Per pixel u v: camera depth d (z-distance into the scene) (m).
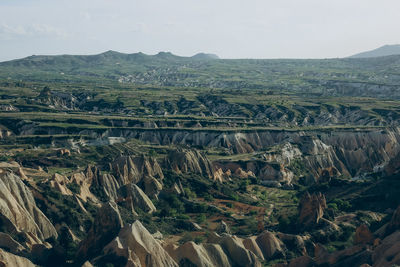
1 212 116.12
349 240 130.12
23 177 153.12
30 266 100.00
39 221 125.06
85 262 99.50
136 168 183.88
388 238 111.00
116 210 117.75
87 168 164.75
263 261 117.50
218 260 110.44
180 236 136.62
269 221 152.38
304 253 122.69
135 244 105.94
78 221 132.00
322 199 145.62
